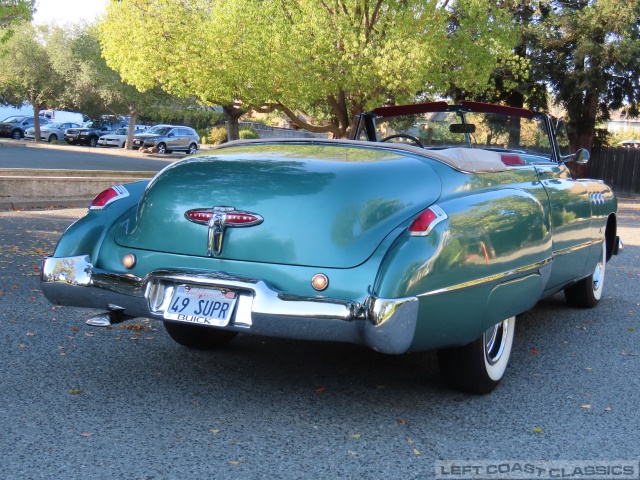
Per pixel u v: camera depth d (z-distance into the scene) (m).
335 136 18.28
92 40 40.19
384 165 3.78
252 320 3.49
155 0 16.16
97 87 41.22
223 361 4.63
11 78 42.19
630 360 5.02
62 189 14.67
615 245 6.76
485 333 4.02
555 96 25.66
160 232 3.83
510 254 3.97
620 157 28.67
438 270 3.48
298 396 4.02
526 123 5.96
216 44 15.49
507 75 23.70
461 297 3.63
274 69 15.55
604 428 3.71
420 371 4.59
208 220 3.70
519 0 23.98
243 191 3.70
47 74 41.94
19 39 40.41
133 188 4.28
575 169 26.75
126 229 3.98
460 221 3.65
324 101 18.94
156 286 3.77
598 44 23.27
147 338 5.08
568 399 4.15
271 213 3.61
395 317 3.33
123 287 3.79
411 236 3.49
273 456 3.21
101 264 3.95
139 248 3.88
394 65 14.39
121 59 16.92
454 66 16.95
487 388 4.13
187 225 3.76
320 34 14.84
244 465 3.10
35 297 6.12
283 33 15.09
